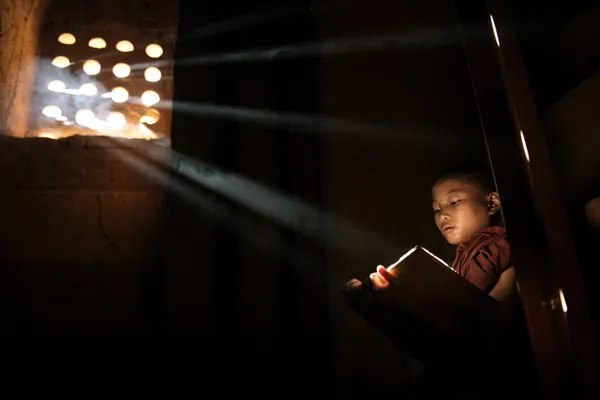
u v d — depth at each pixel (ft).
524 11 6.71
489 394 6.14
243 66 10.68
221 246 9.60
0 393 8.57
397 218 9.88
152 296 9.42
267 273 9.40
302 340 9.02
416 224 9.88
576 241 5.57
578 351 5.08
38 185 9.71
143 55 11.97
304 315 9.14
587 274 5.43
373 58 10.84
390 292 6.40
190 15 11.27
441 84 10.76
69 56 11.80
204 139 10.27
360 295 6.65
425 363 6.54
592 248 5.50
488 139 6.15
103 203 9.78
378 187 10.04
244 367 8.89
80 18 12.09
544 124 6.30
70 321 9.10
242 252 9.48
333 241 9.65
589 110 5.73
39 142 9.96
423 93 10.68
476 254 7.09
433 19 11.19
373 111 10.48
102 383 8.84
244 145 10.14
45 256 9.36
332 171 10.04
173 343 8.95
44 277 9.26
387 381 8.93
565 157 5.98
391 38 11.01
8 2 9.71
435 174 10.18
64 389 8.73
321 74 10.62
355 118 10.40
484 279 6.79
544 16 6.68
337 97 10.50
